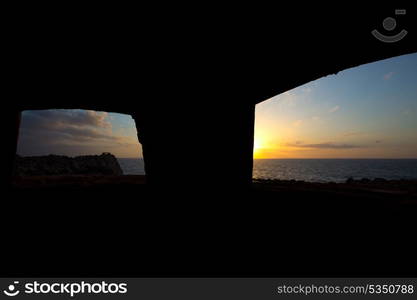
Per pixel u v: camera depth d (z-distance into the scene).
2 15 4.42
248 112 6.44
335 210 5.55
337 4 4.09
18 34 4.92
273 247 3.97
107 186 9.44
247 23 4.55
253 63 5.47
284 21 4.46
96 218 5.24
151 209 5.66
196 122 5.86
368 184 10.27
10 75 6.57
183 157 5.89
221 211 5.43
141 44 5.23
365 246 3.90
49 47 5.36
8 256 3.69
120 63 5.88
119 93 7.35
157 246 4.06
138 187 9.05
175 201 5.73
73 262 3.55
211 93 5.81
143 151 7.69
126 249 3.94
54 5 4.32
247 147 6.34
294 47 4.96
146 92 6.48
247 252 3.83
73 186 9.38
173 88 5.95
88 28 4.82
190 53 5.33
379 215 5.21
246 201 5.99
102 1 4.24
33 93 7.61
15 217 5.41
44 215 5.44
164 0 4.21
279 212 5.41
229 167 5.98
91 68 6.20
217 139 5.88
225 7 4.30
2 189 8.22
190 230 4.66
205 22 4.59
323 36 4.62
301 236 4.30
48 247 4.00
